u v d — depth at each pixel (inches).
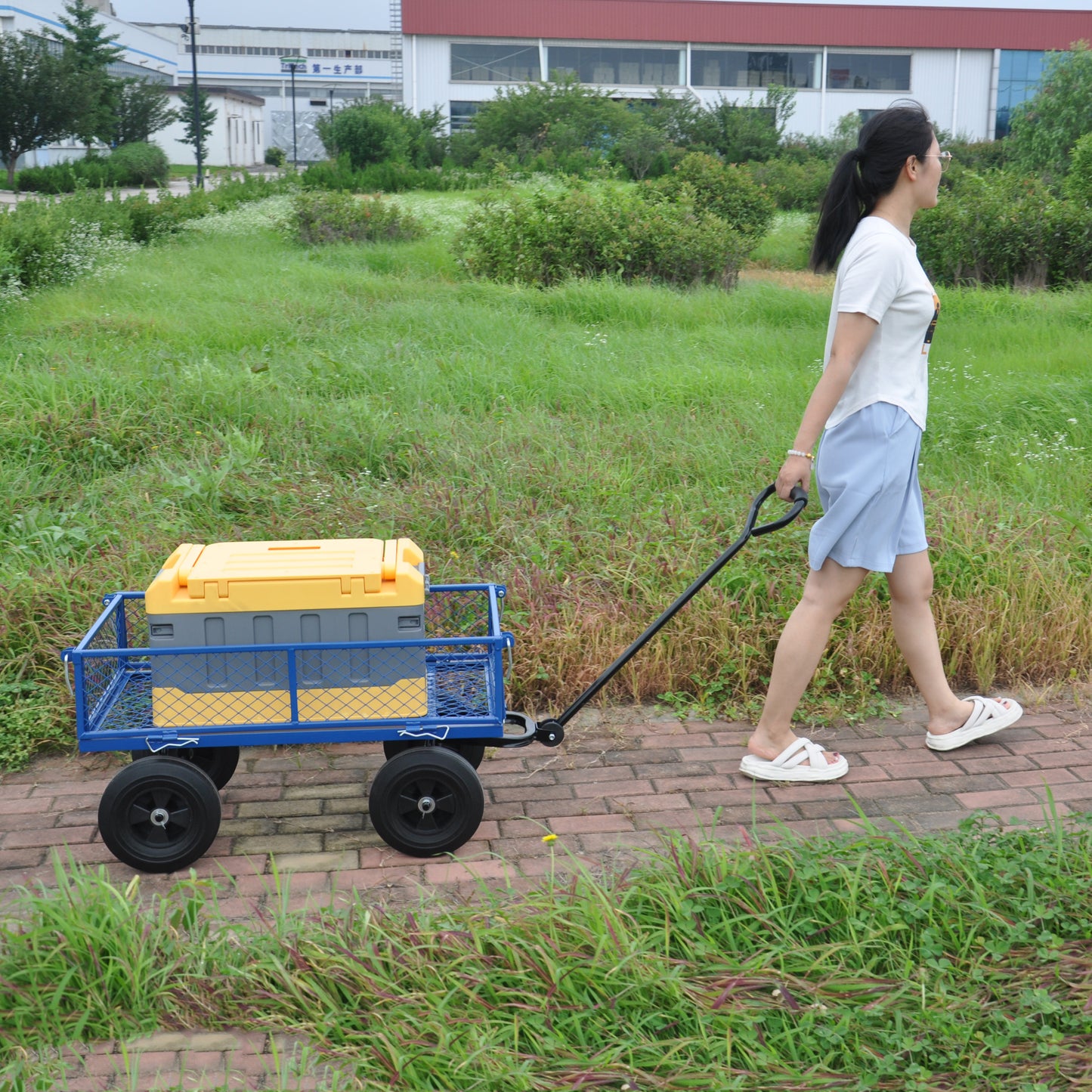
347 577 128.4
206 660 129.0
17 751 156.9
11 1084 95.9
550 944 108.1
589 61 2263.8
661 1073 97.7
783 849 122.5
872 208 146.4
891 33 2241.6
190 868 131.6
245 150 3422.7
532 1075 94.3
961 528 205.5
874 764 155.9
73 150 2220.7
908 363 143.8
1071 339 411.8
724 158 1638.8
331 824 141.7
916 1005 103.7
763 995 104.5
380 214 733.9
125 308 421.4
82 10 2247.8
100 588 186.1
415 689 131.6
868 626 179.9
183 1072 97.3
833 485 145.0
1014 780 150.6
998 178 661.3
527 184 1043.9
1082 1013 101.3
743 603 187.5
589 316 441.7
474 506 217.9
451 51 2237.9
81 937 107.9
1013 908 114.4
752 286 577.6
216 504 222.4
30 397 270.4
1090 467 249.0
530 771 155.3
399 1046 99.2
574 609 185.9
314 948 109.4
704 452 249.4
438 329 382.3
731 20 2236.7
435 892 125.2
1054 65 1135.6
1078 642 185.5
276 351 336.5
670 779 152.3
